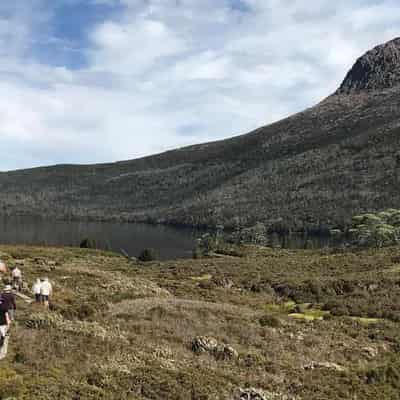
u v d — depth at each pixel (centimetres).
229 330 2255
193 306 2739
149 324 2138
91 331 1769
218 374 1534
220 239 15262
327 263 6053
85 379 1277
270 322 2541
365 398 1485
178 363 1596
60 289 2973
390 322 2881
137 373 1370
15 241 18650
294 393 1460
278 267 6006
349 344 2289
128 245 18550
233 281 4753
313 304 3619
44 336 1605
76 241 19288
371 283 4162
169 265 6494
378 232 8725
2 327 1395
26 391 1135
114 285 3384
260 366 1734
